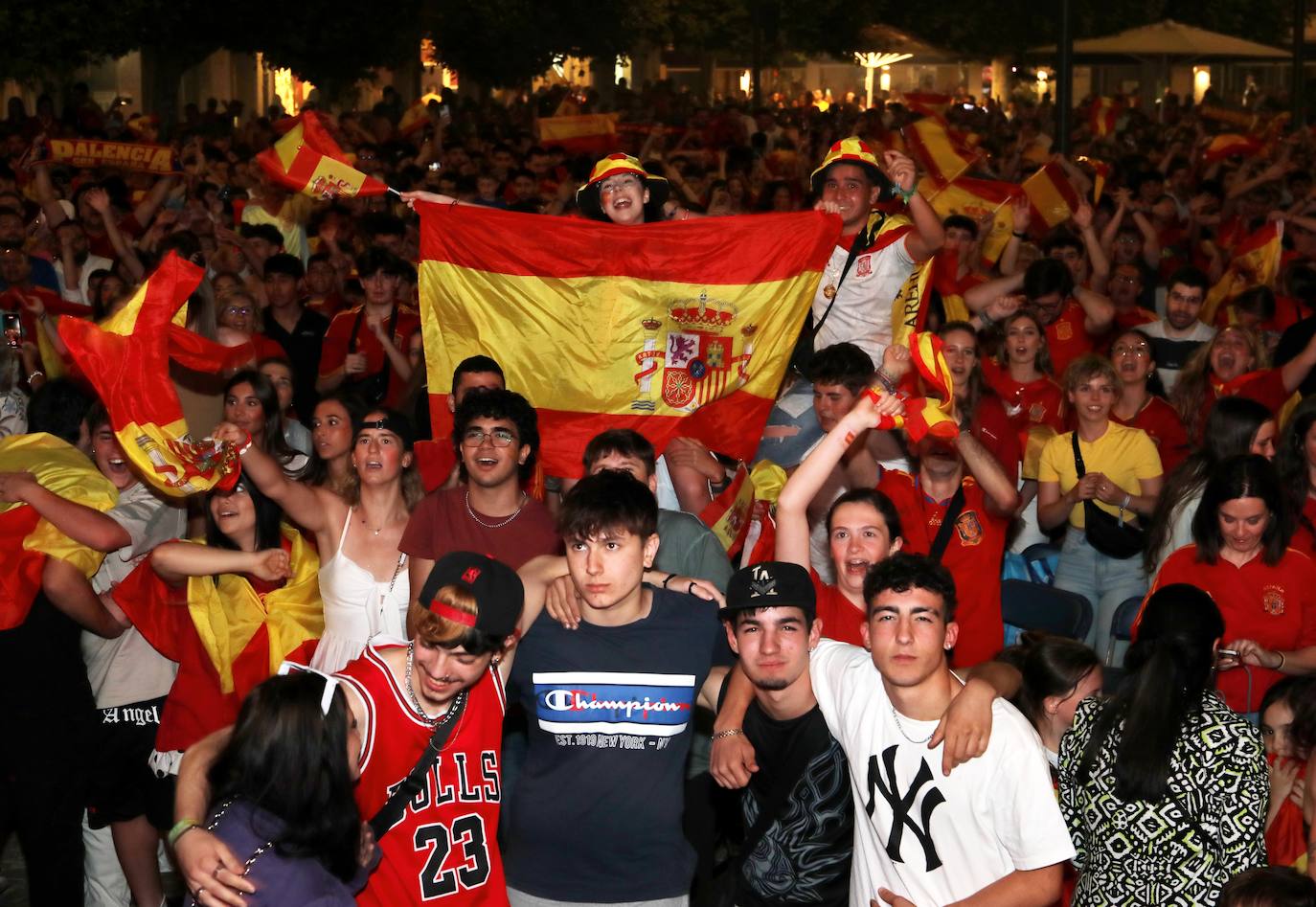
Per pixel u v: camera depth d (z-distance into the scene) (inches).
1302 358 334.3
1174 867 174.1
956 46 1915.6
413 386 320.8
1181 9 2016.5
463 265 263.3
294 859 145.6
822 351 251.4
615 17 1592.0
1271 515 237.5
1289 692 205.3
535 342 262.1
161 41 1011.9
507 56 1503.4
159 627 222.8
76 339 201.5
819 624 177.9
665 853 178.2
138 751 231.8
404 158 812.0
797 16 1873.8
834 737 173.9
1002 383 346.9
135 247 463.5
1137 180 644.1
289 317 402.3
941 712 162.9
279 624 225.6
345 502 229.6
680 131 1111.0
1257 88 2011.6
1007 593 274.7
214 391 271.4
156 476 204.8
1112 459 300.4
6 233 442.3
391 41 1159.0
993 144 1115.3
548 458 260.1
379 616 226.5
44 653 217.9
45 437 228.5
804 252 258.8
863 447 253.4
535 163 778.8
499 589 157.8
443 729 165.0
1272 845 205.8
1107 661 289.1
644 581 184.4
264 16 1058.7
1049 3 1863.9
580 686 175.9
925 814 163.0
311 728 146.8
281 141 273.3
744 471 258.5
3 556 212.1
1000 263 478.0
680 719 177.8
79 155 537.3
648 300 259.6
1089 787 179.6
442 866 164.9
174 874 257.3
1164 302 510.9
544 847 177.6
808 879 179.6
